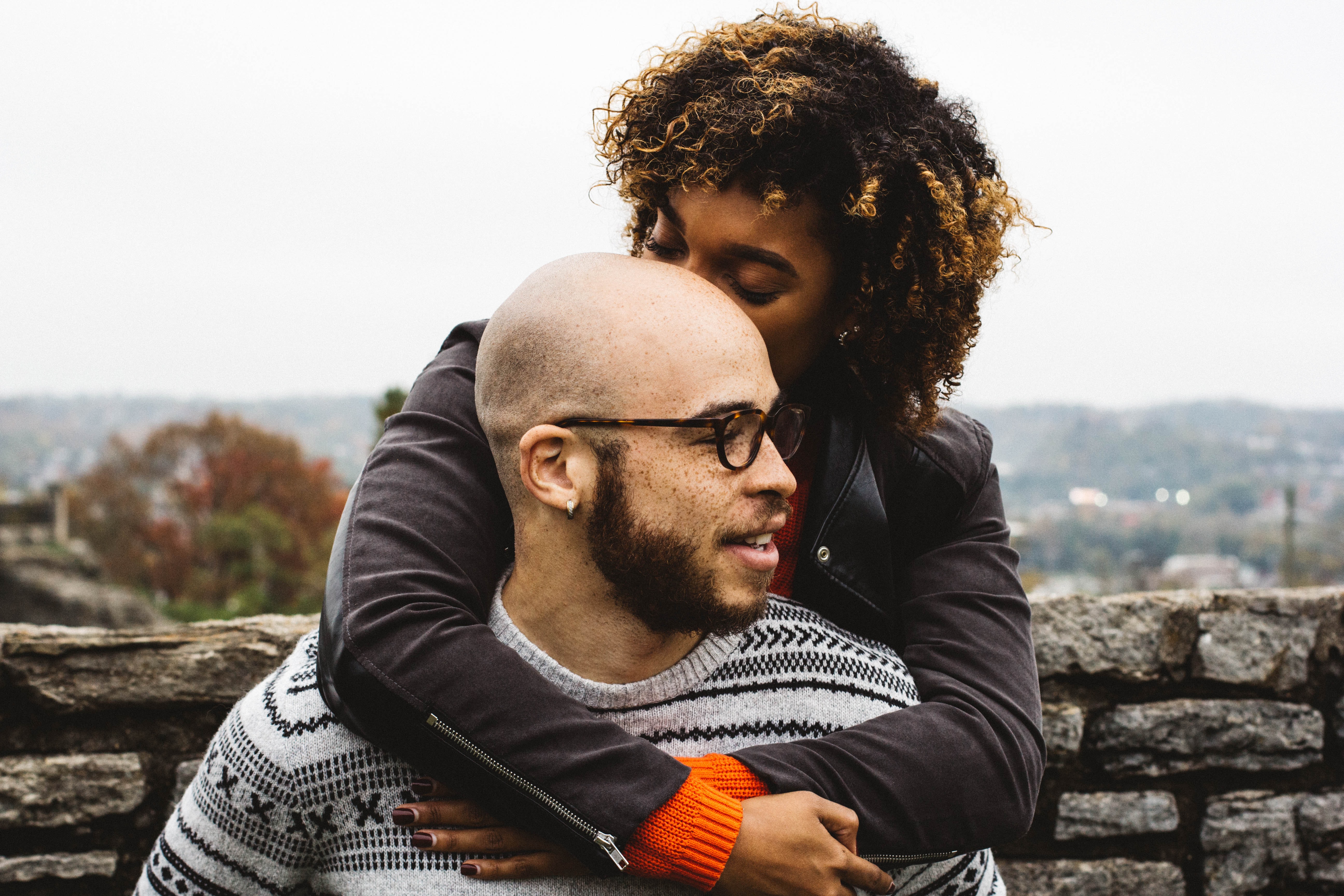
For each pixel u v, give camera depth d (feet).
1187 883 7.93
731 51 4.21
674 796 3.35
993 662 4.25
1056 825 7.73
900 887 3.88
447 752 3.45
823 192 3.92
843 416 4.60
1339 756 8.14
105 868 6.73
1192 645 7.92
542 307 3.59
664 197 4.12
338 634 3.66
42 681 6.67
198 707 6.91
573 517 3.57
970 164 4.54
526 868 3.51
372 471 4.25
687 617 3.49
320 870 3.86
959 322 4.45
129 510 142.31
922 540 4.80
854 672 4.01
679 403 3.40
